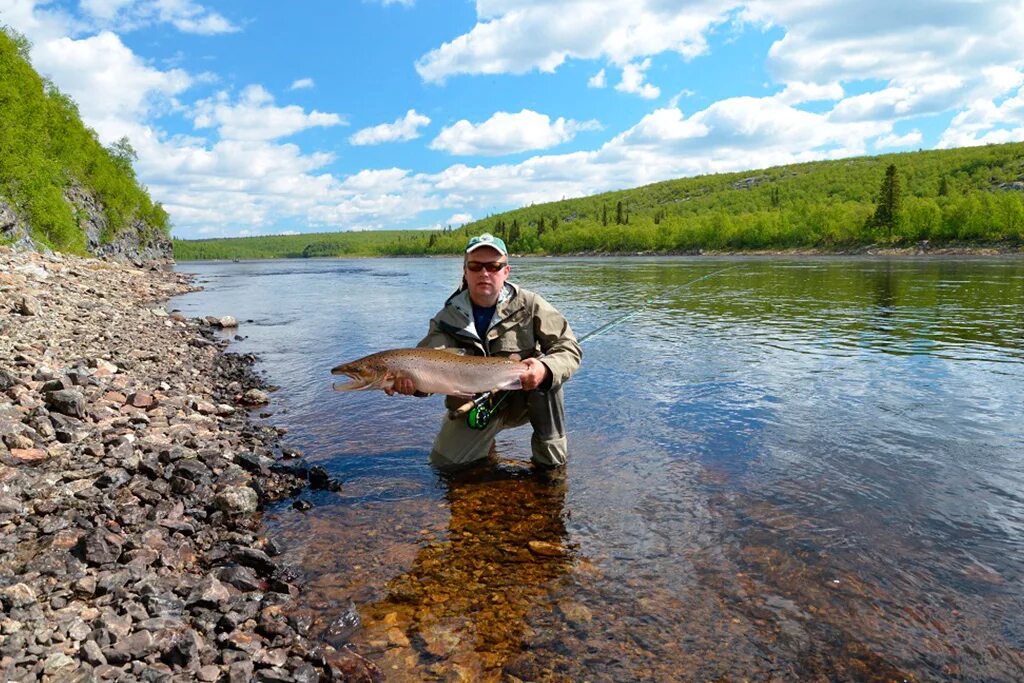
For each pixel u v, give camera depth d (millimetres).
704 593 1526
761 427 2779
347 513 2051
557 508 2049
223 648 1347
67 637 1306
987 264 18234
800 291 9664
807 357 4277
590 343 5090
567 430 2854
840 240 44562
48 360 3498
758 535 1800
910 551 1677
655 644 1346
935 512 1898
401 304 10258
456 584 1616
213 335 6645
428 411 3297
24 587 1404
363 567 1712
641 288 11188
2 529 1733
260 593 1576
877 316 6336
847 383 3516
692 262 26953
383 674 1277
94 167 28688
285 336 6508
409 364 2047
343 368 2090
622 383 3686
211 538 1858
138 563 1624
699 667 1268
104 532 1706
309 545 1839
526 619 1456
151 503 1999
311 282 18969
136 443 2445
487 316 2340
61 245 18156
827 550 1700
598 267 21922
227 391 3824
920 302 7539
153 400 3107
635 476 2289
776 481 2182
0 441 2234
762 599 1490
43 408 2564
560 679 1249
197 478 2205
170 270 33250
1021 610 1402
